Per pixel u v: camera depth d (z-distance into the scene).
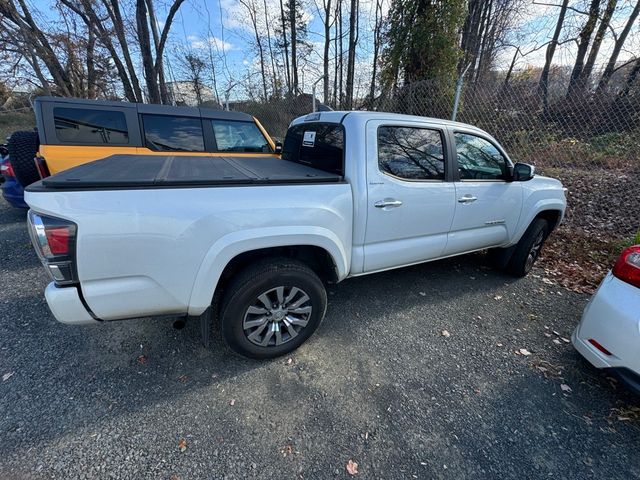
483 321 2.77
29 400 1.82
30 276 3.22
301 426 1.74
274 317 2.10
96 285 1.54
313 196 2.00
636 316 1.71
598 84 5.91
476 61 12.41
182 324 2.05
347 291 3.17
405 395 1.97
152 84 10.57
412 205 2.47
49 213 1.38
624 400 1.97
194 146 4.59
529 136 6.04
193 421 1.74
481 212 2.96
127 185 1.53
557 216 3.69
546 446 1.68
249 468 1.52
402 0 7.05
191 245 1.66
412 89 6.20
